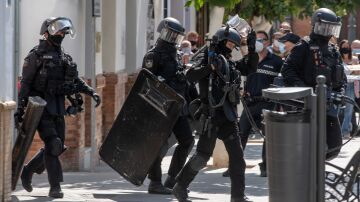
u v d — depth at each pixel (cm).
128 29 3681
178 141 2339
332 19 2159
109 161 2227
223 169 2962
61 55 2142
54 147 2127
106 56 3350
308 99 1633
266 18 3962
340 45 4381
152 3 4062
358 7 3238
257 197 2289
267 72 2719
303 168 1638
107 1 3306
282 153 1639
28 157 2839
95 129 3067
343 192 1930
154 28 4134
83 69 3016
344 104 2189
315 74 2169
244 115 2719
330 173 1950
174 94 2180
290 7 3859
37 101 2055
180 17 4900
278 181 1650
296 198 1642
